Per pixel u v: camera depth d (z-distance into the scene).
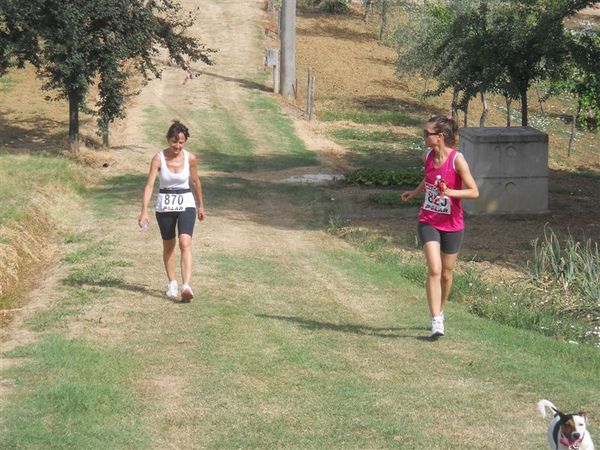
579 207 23.47
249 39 52.59
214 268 14.34
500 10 27.09
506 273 15.73
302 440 7.18
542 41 25.22
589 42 25.53
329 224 20.34
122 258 14.73
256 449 7.00
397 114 42.25
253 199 23.92
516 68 26.16
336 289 13.33
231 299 12.17
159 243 16.36
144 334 10.17
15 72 42.81
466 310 12.73
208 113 39.28
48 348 9.27
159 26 30.00
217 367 9.01
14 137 32.28
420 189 10.32
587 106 34.56
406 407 7.97
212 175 28.17
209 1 61.72
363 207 22.98
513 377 8.89
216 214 21.34
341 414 7.78
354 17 62.41
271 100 42.25
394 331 10.79
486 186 21.75
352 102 44.09
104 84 29.28
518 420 7.68
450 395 8.31
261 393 8.30
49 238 16.89
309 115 39.78
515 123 43.25
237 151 33.28
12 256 13.77
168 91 42.19
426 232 10.12
